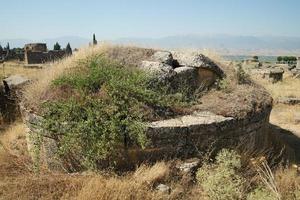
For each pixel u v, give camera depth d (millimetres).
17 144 7949
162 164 5871
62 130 6195
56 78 7344
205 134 6293
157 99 6703
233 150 6168
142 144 5805
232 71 8531
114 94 6539
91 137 5957
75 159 6184
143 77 6980
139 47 8523
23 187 5465
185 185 5695
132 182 5391
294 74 27375
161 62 7703
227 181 5387
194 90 7590
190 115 6742
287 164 6793
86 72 7277
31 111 6859
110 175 5777
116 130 5906
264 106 7422
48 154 6531
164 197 5293
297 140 9633
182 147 6176
